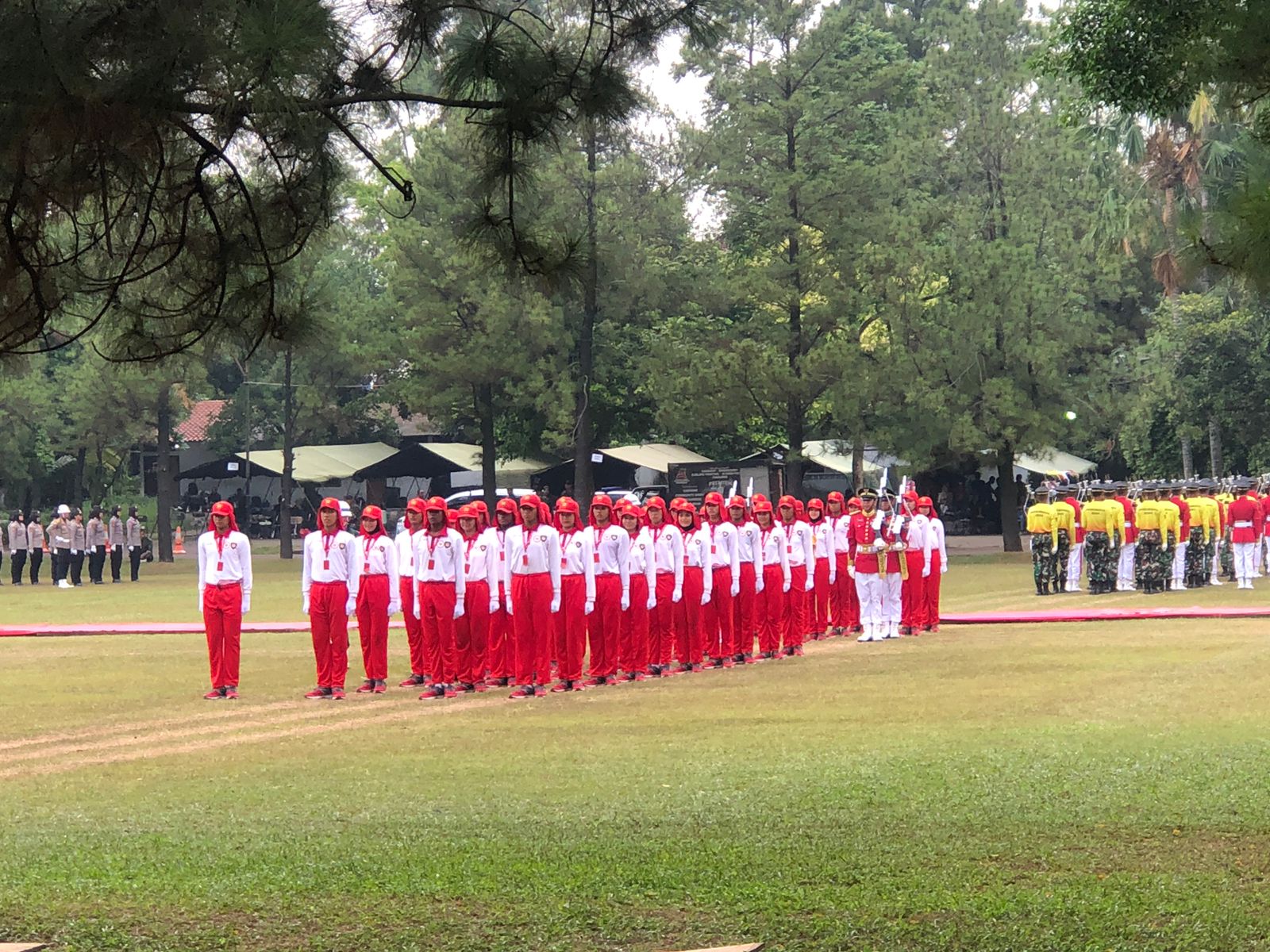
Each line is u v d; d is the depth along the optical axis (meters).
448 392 50.84
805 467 62.28
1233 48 8.07
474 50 8.67
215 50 7.45
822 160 46.62
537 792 11.30
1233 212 7.80
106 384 52.88
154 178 8.43
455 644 18.97
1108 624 24.42
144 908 8.03
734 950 7.07
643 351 53.12
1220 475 47.28
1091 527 31.64
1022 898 7.79
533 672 18.50
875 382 44.44
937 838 9.30
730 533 21.14
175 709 17.17
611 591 19.45
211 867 8.95
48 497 72.81
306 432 71.00
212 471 70.44
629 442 61.16
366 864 8.92
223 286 9.02
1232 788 10.57
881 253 44.53
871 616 23.89
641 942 7.25
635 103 9.03
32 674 20.52
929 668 19.20
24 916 7.87
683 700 17.12
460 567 18.84
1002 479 48.31
